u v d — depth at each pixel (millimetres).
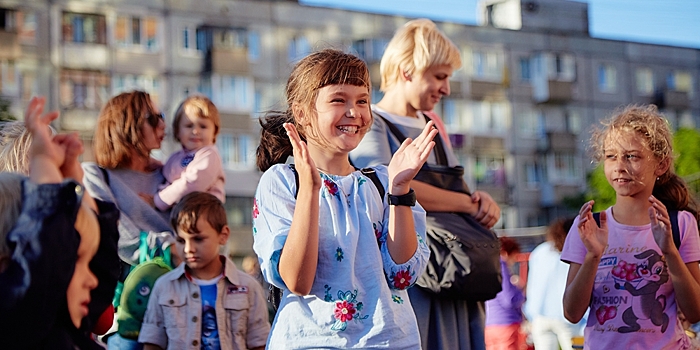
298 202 2807
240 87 35781
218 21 35938
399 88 4535
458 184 4270
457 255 3951
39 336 2350
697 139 34406
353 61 3115
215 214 4184
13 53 32750
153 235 4359
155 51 34844
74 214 2416
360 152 4160
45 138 2502
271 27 37062
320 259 2938
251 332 4273
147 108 4574
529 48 43156
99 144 4535
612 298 3945
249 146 35406
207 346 4125
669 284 3904
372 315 2906
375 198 3100
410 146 2996
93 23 34094
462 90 41156
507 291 7996
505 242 9422
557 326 7332
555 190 41656
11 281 2297
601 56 44875
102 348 2660
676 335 3871
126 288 4254
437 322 4004
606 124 4125
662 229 3797
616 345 3895
